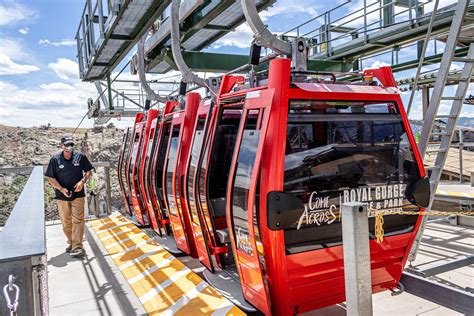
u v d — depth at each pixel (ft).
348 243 6.22
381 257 11.24
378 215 9.36
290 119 9.84
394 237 11.25
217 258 14.32
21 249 3.55
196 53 28.30
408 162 11.54
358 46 28.19
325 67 30.94
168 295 12.71
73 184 19.65
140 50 26.45
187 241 17.22
